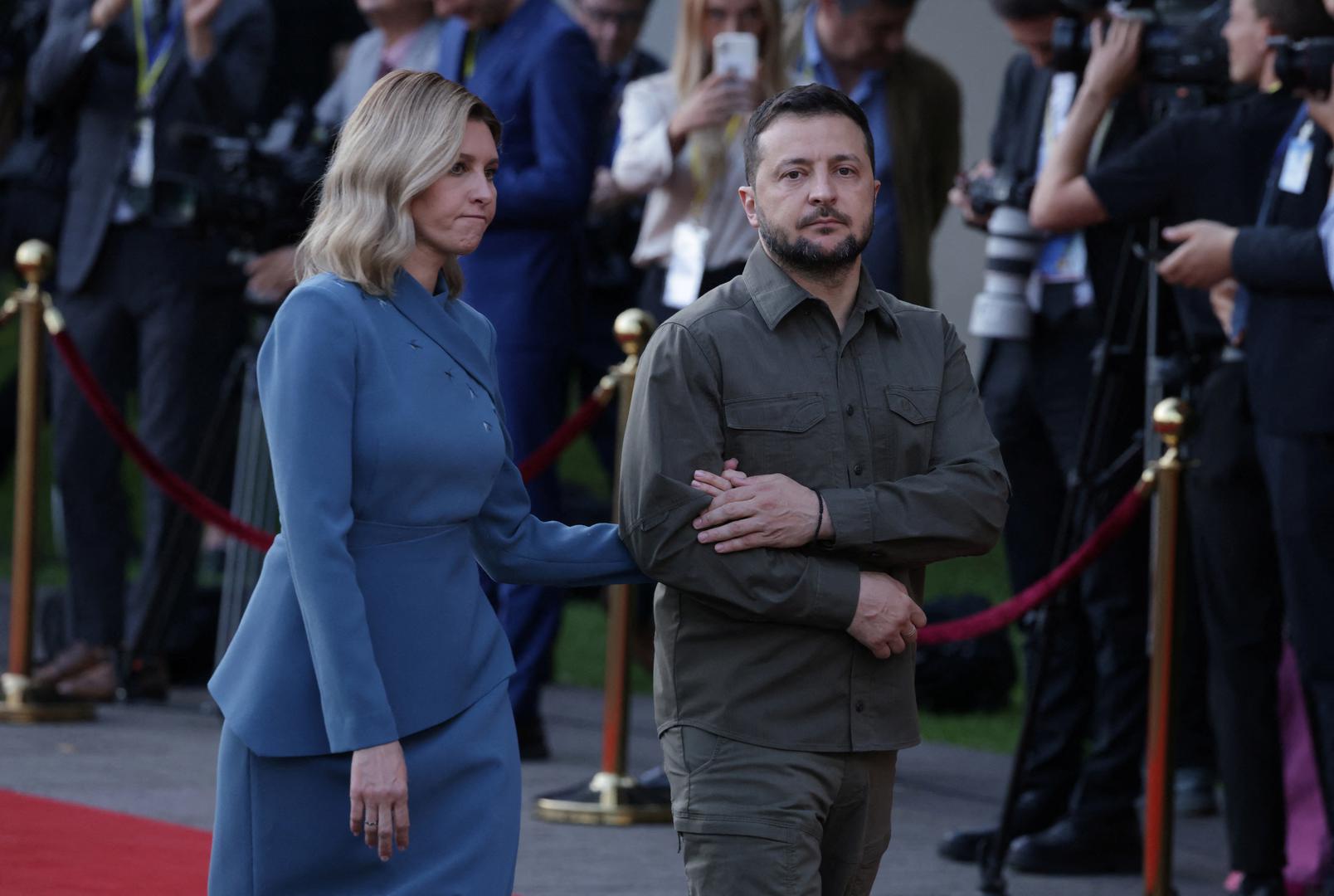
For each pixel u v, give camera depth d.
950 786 18.31
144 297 20.92
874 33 16.70
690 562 9.27
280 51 40.53
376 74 20.39
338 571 8.73
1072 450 15.32
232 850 9.09
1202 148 13.64
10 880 12.79
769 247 9.52
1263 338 12.72
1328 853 13.02
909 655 9.61
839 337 9.55
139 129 20.86
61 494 21.09
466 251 9.35
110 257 20.94
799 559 9.30
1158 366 14.08
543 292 18.12
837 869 9.72
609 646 16.34
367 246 9.05
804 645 9.38
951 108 17.39
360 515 9.04
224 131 21.08
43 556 32.88
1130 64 14.14
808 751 9.32
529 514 9.97
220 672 9.28
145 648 21.27
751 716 9.34
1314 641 12.60
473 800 9.12
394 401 9.02
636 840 15.47
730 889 9.27
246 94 21.33
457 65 18.48
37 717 19.61
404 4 19.97
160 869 13.36
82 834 14.36
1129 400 15.16
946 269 36.09
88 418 20.92
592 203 19.52
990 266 15.56
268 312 20.28
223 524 19.12
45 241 21.62
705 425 9.41
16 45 22.75
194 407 21.17
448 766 9.08
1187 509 13.50
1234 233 12.79
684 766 9.47
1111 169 13.94
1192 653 17.52
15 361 45.72
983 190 15.62
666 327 9.61
